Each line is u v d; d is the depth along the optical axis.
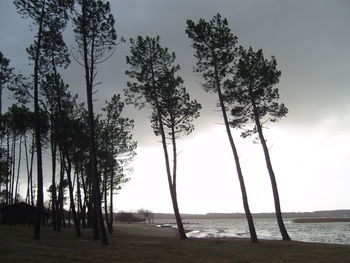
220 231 70.69
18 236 21.75
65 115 33.06
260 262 14.37
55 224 35.56
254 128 26.91
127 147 39.62
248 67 26.12
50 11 22.48
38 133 21.66
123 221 137.75
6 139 40.62
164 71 29.33
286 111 26.25
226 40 26.14
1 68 29.28
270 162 25.97
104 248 17.38
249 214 23.86
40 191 20.95
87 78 21.89
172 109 29.23
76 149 37.31
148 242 22.55
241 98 26.17
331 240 37.28
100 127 38.25
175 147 29.06
